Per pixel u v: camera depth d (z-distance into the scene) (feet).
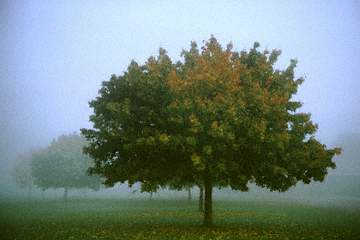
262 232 45.47
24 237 42.06
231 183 46.44
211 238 39.40
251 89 43.68
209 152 38.29
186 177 53.31
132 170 45.52
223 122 40.78
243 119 41.14
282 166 44.21
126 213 90.02
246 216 78.69
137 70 46.62
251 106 43.19
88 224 59.52
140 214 86.17
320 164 44.16
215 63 46.78
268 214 85.05
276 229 49.49
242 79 47.85
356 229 49.80
